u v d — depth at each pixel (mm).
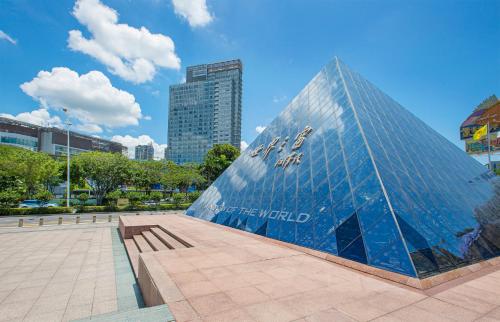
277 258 9469
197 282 6945
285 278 7430
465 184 15930
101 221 29828
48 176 49844
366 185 10789
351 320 5145
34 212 37406
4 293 9109
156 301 6547
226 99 172125
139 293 9133
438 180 13844
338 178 12297
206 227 17422
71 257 14031
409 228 8969
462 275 8227
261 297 6102
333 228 10633
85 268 12086
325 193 12312
